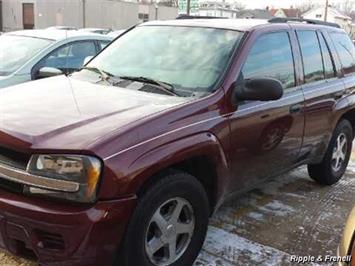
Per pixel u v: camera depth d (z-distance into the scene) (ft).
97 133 9.96
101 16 183.93
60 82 13.67
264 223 15.30
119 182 9.65
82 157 9.52
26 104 11.50
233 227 14.87
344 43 19.27
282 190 18.44
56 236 9.50
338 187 19.16
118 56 14.84
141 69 13.82
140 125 10.39
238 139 12.81
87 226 9.36
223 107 12.39
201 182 12.39
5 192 9.93
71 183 9.49
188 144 11.06
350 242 9.66
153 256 10.98
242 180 13.57
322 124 17.03
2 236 10.07
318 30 17.62
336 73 18.17
